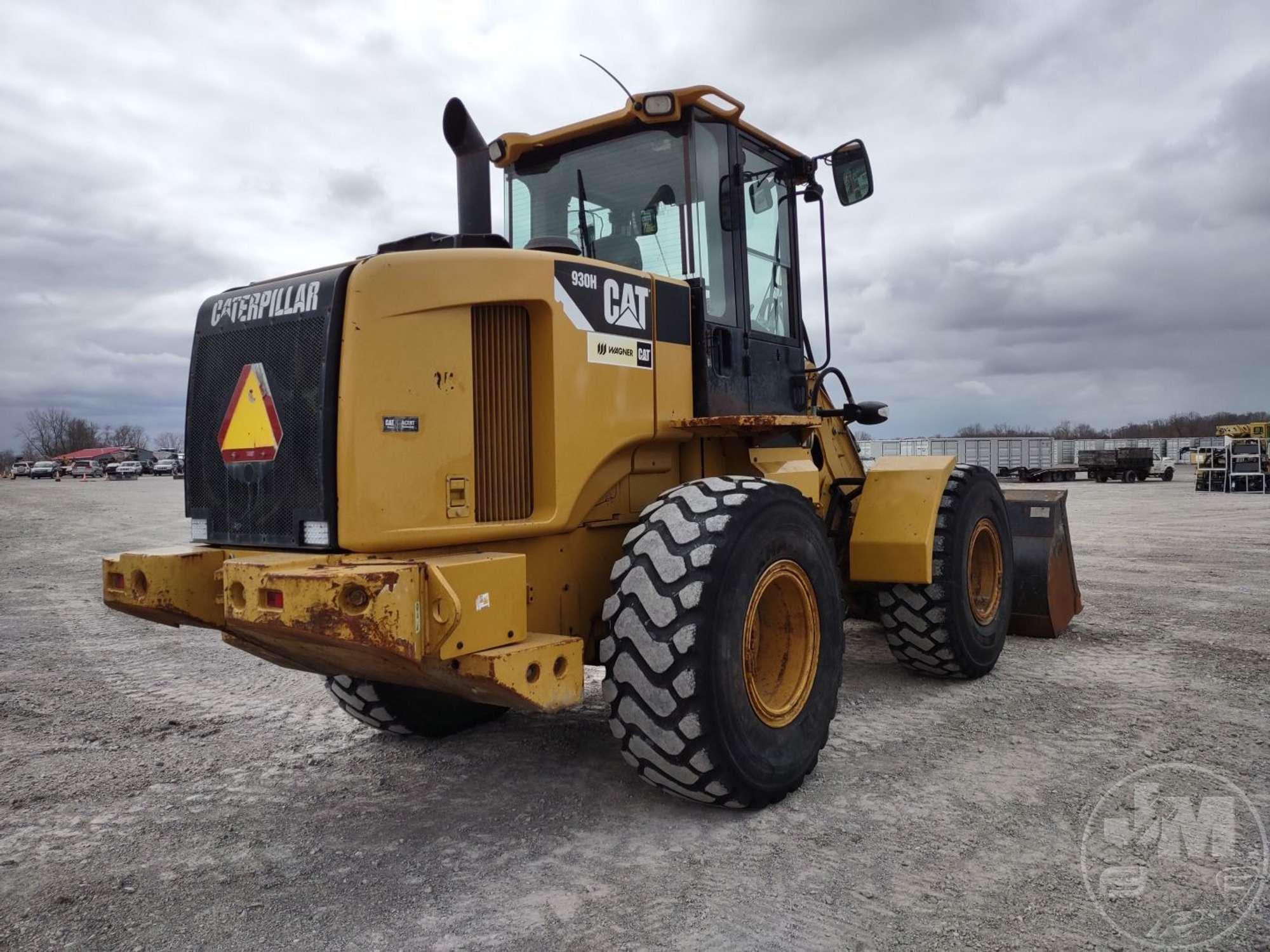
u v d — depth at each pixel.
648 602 2.97
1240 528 14.76
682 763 2.96
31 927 2.48
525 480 3.22
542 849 2.91
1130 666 5.27
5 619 7.82
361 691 3.88
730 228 3.98
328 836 3.07
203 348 3.31
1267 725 4.07
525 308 3.21
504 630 2.76
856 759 3.72
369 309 2.83
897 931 2.35
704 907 2.49
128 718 4.63
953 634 4.70
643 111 3.69
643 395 3.55
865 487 4.73
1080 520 16.75
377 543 2.81
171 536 15.89
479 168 3.53
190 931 2.44
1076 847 2.84
